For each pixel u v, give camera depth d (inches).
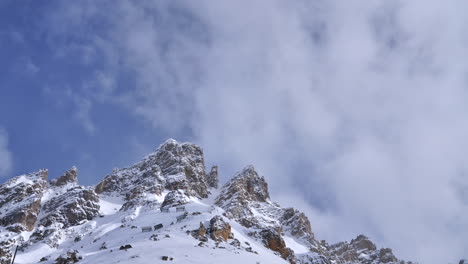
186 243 4320.9
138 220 7514.8
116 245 5570.9
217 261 3678.6
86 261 4013.3
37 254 7037.4
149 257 3550.7
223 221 5442.9
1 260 6525.6
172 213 7691.9
